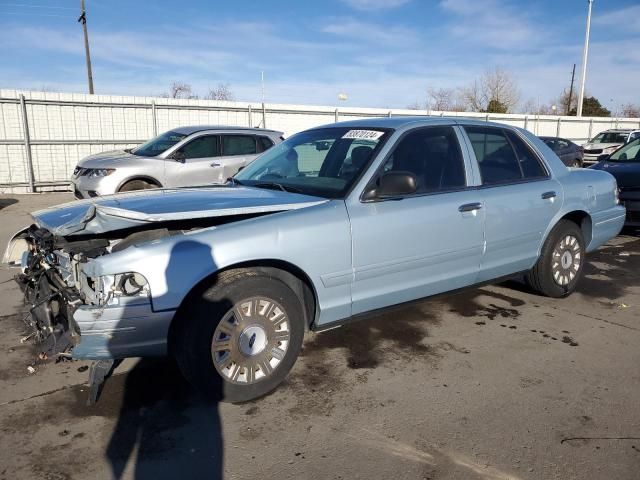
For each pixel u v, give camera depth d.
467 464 2.72
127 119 16.56
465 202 4.20
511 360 3.93
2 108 14.84
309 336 4.36
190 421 3.14
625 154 9.13
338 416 3.18
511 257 4.66
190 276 3.06
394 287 3.90
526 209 4.64
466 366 3.83
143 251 3.00
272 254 3.29
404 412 3.21
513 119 25.20
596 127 28.64
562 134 27.31
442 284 4.20
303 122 19.14
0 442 2.92
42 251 3.69
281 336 3.43
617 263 6.86
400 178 3.64
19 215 10.86
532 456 2.78
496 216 4.41
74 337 3.11
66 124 15.74
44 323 3.49
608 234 5.63
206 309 3.13
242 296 3.21
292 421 3.13
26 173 15.37
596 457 2.76
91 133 16.14
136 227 3.37
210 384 3.20
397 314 4.87
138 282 2.98
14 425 3.09
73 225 3.20
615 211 5.63
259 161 4.84
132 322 2.98
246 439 2.96
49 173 15.68
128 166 9.65
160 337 3.06
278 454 2.82
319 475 2.65
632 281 6.00
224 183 4.59
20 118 15.06
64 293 3.34
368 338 4.33
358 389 3.50
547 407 3.26
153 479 2.62
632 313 4.93
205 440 2.95
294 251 3.37
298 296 3.59
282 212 3.47
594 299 5.33
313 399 3.38
